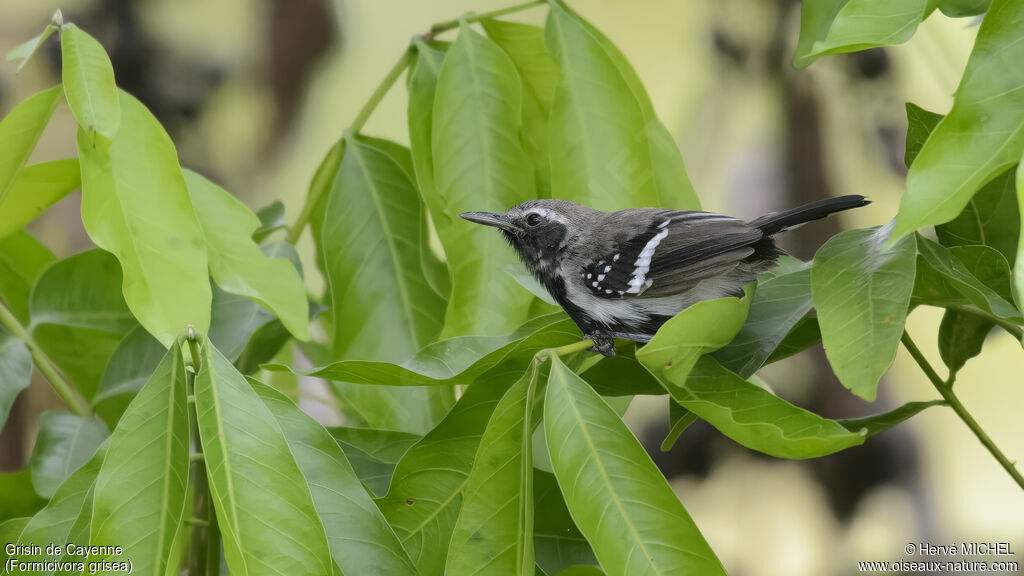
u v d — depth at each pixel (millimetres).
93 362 7777
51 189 6828
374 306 7457
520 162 7008
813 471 14922
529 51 7645
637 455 4996
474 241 6930
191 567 7129
